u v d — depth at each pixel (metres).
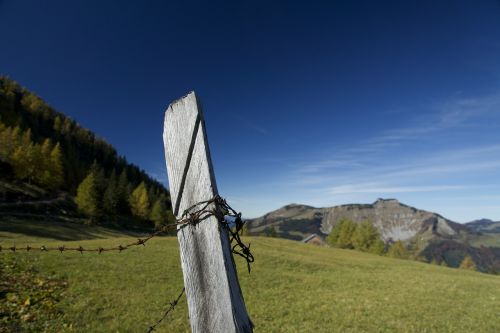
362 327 11.82
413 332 11.55
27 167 84.00
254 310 13.13
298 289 17.98
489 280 27.59
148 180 171.88
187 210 2.11
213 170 2.10
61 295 11.98
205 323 2.01
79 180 113.00
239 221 2.14
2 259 15.16
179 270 18.48
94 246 25.47
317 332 10.98
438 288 20.53
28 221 59.34
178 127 2.21
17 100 181.00
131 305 11.84
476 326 12.77
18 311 10.03
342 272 25.58
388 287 20.14
